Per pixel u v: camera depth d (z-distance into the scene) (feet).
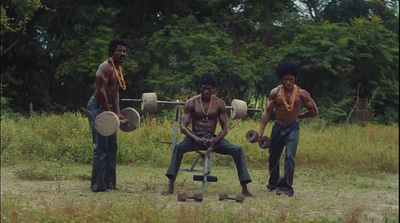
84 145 42.93
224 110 29.45
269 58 87.86
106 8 86.28
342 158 44.45
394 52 98.68
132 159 42.06
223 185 32.48
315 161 44.06
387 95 103.86
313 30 89.66
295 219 21.58
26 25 83.05
